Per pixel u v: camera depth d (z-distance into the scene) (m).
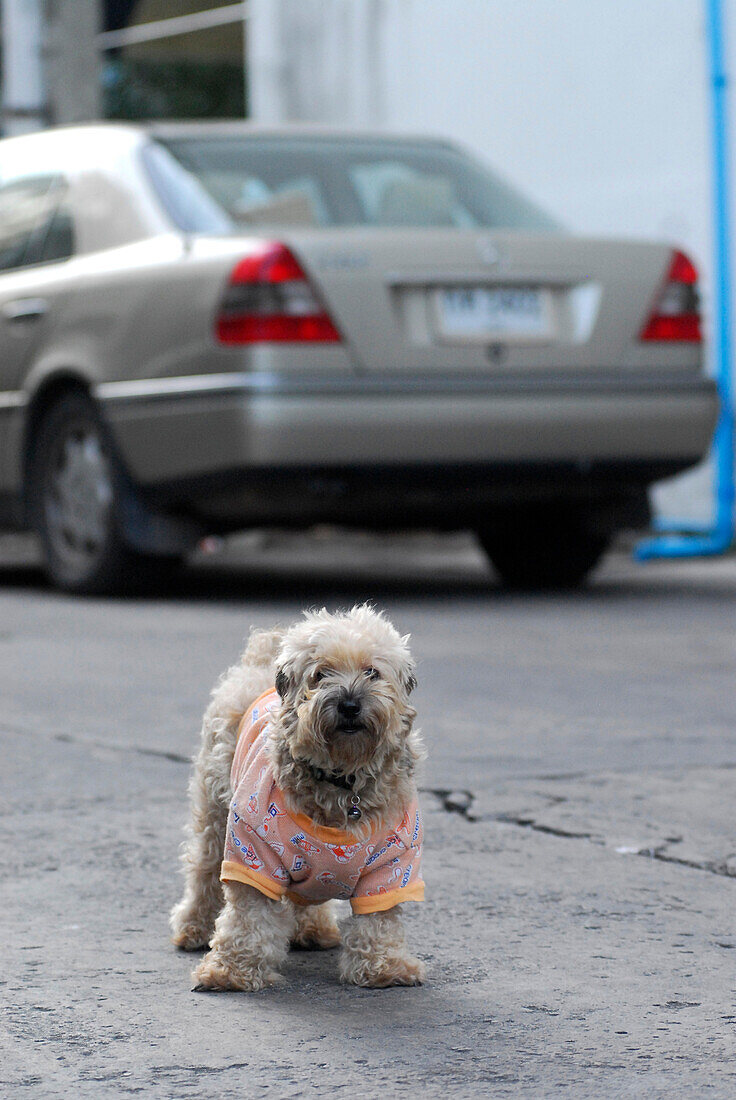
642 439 9.66
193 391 9.18
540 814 5.12
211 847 3.96
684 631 8.86
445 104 15.84
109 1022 3.47
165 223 9.73
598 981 3.73
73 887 4.43
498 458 9.33
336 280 9.01
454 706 6.78
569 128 14.48
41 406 10.44
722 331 13.13
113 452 9.80
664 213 13.70
